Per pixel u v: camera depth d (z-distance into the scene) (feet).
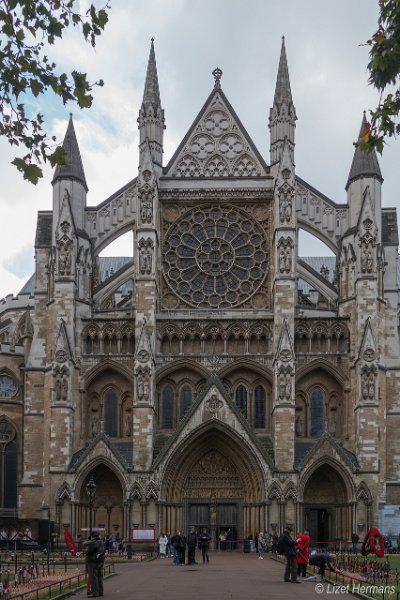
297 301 288.30
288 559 146.10
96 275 289.94
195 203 288.92
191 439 263.29
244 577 157.38
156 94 292.40
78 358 273.95
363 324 268.41
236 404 274.98
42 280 286.66
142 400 265.13
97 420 275.80
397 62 89.40
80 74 86.28
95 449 262.47
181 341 275.18
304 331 273.95
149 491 259.60
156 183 281.74
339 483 265.13
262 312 280.51
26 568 161.07
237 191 287.48
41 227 291.58
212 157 294.66
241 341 275.80
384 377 269.03
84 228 287.89
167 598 119.03
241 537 266.98
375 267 270.87
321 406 275.39
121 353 274.77
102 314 280.92
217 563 205.16
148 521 258.57
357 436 262.88
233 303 282.77
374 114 92.63
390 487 272.51
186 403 277.23
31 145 87.04
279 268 272.10
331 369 272.10
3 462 309.22
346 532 260.42
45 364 278.46
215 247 286.66
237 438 262.26
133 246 290.97
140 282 273.13
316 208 288.10
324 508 267.80
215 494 270.67
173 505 265.34
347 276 277.44
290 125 287.07
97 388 277.64
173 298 284.00
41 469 277.03
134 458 262.06
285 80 291.38
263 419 276.00
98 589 121.70
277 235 273.95
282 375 264.11
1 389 319.68
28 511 273.95
